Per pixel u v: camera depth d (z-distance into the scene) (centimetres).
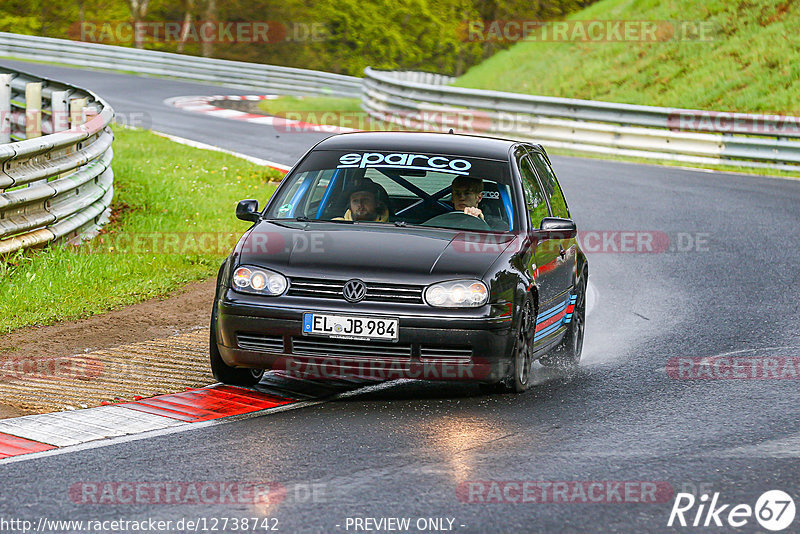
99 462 1961
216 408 2375
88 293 3547
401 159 2839
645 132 8606
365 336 2352
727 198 6575
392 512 1706
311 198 2788
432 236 2586
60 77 12900
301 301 2383
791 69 11250
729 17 12656
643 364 2969
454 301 2373
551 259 2819
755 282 4278
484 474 1916
